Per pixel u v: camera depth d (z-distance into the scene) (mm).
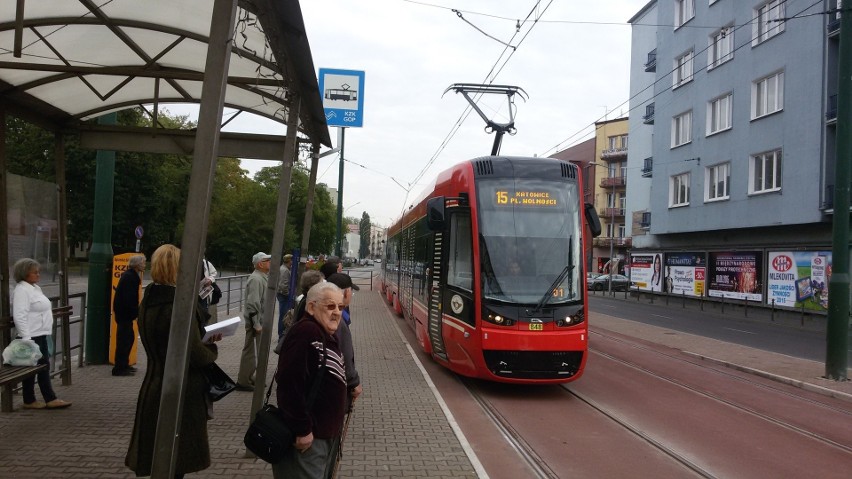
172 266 4211
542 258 9289
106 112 8227
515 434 7164
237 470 5332
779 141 26703
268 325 5812
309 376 3586
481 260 9219
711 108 31938
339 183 28859
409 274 15859
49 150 35500
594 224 9703
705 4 32250
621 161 59906
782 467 6297
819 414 8781
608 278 49312
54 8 5961
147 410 4105
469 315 9156
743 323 24516
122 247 43938
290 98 5766
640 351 14648
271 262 5820
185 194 45625
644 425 7773
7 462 5285
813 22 24938
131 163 41469
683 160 34125
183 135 7855
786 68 26312
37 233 7535
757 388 10586
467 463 5859
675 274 35469
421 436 6742
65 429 6266
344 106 22406
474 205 9523
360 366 11078
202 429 4211
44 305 6852
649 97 42250
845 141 11281
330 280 5605
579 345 9000
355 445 6367
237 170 58500
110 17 6234
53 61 7203
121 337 8867
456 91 17656
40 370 6309
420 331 12656
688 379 11172
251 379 8617
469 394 9242
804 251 25766
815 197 24609
